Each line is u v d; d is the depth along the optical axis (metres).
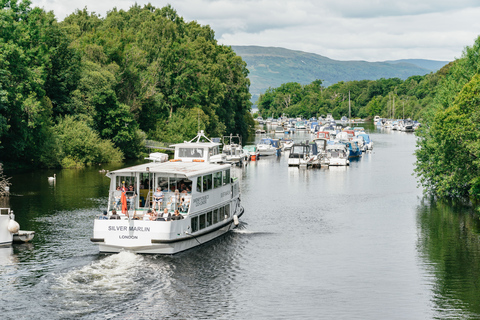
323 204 57.91
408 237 42.69
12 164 83.12
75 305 27.19
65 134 88.56
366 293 30.17
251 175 85.62
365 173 87.19
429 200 59.75
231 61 169.88
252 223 47.75
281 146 140.62
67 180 71.81
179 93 130.38
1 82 71.12
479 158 49.16
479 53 66.31
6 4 81.81
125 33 133.50
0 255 35.72
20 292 28.80
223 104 159.25
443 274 33.44
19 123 76.50
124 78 112.19
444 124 51.09
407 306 28.33
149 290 29.53
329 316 26.95
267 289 30.56
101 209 51.75
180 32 159.62
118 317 26.06
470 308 28.00
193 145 51.47
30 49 84.19
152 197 37.16
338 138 145.75
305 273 33.53
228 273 33.19
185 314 26.73
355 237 42.78
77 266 33.16
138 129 109.81
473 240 41.47
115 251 35.25
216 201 41.31
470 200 59.25
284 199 61.31
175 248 35.34
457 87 63.53
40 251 36.75
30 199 56.88
